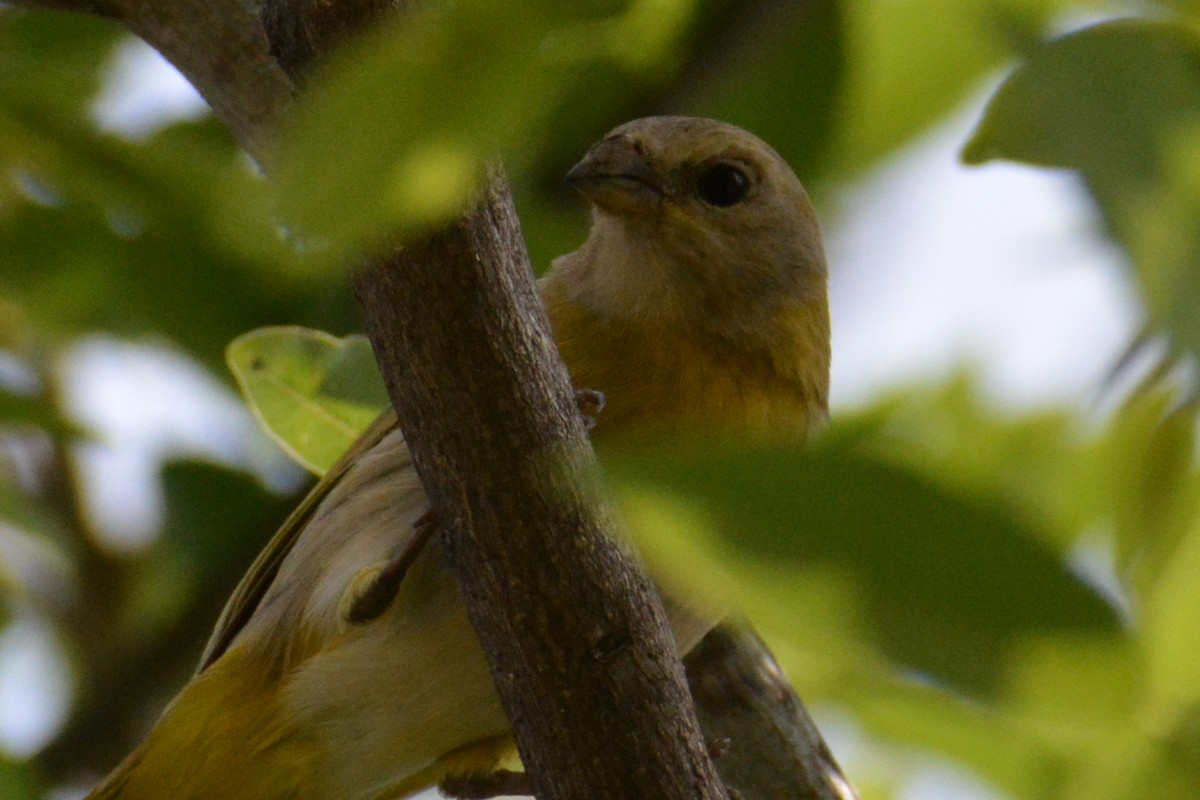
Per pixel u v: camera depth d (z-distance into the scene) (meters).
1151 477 6.16
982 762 4.30
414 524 7.20
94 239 8.98
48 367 10.02
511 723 5.58
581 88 7.89
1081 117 4.10
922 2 8.68
